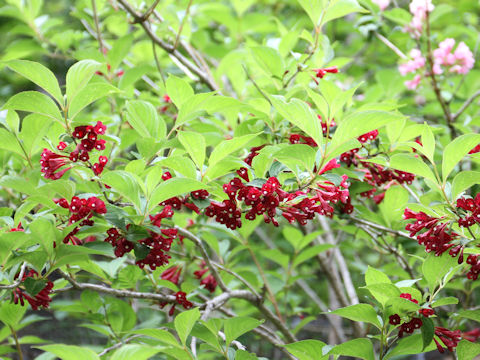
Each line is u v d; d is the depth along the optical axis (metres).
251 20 5.62
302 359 2.71
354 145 2.45
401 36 4.89
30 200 2.50
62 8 8.21
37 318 4.09
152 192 2.38
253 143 3.29
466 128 4.07
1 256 2.43
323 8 3.35
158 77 5.18
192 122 3.71
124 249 2.49
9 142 2.75
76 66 2.41
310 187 2.60
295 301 5.38
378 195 3.84
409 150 3.35
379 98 5.11
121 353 1.90
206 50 5.54
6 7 4.83
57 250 2.40
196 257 3.98
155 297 3.19
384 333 2.58
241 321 2.63
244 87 4.44
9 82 7.69
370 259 6.39
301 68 3.35
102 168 2.53
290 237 4.41
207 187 2.37
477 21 6.59
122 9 4.23
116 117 4.11
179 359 2.60
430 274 2.68
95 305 3.71
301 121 2.46
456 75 4.82
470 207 2.56
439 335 2.62
